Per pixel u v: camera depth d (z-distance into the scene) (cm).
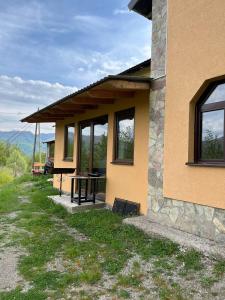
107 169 836
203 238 487
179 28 561
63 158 1214
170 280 380
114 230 590
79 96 748
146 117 675
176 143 560
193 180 518
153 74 635
